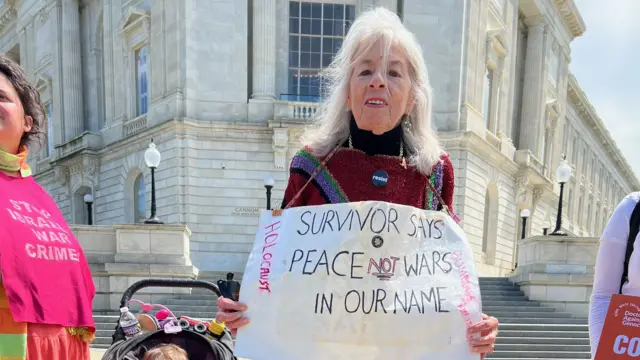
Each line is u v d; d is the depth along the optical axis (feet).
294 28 63.82
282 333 4.79
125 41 70.13
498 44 72.49
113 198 70.95
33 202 6.13
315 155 5.33
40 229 5.88
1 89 5.77
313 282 4.78
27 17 96.99
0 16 108.47
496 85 75.66
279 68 63.00
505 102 77.36
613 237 5.65
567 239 36.52
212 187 58.49
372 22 5.14
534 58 90.74
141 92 69.92
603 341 4.90
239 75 60.18
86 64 85.10
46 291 5.70
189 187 57.62
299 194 5.23
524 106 91.20
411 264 4.86
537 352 27.84
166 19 60.80
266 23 60.75
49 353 5.81
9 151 5.99
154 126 59.82
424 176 5.35
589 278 34.86
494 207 72.84
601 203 169.27
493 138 71.92
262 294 4.95
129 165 67.31
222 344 8.55
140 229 33.45
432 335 4.74
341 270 4.76
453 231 5.15
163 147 59.47
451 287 4.90
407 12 61.62
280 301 4.83
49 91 90.38
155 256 33.53
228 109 59.88
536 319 32.76
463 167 60.95
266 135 59.11
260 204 58.95
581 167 139.64
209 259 57.88
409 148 5.47
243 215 58.75
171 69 60.13
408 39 5.16
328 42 64.23
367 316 4.69
